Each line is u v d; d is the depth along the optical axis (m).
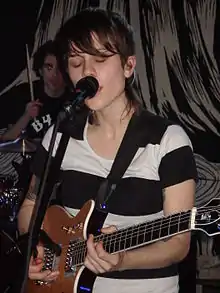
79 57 1.75
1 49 4.47
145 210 1.76
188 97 4.39
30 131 4.02
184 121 4.40
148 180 1.76
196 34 4.36
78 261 1.83
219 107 4.36
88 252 1.67
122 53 1.75
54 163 1.87
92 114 1.87
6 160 4.46
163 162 1.75
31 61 4.43
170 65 4.39
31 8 4.47
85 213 1.81
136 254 1.70
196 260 3.80
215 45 4.35
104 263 1.66
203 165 4.38
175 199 1.72
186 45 4.38
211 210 1.52
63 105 1.69
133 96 1.85
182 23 4.38
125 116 1.84
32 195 2.07
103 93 1.74
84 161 1.85
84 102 1.75
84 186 1.84
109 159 1.83
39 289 1.95
